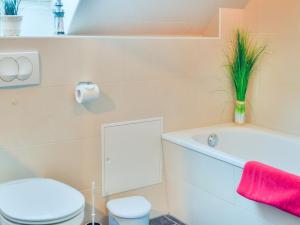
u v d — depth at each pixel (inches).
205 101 110.4
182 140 97.3
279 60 106.3
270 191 74.8
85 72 89.1
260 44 110.6
